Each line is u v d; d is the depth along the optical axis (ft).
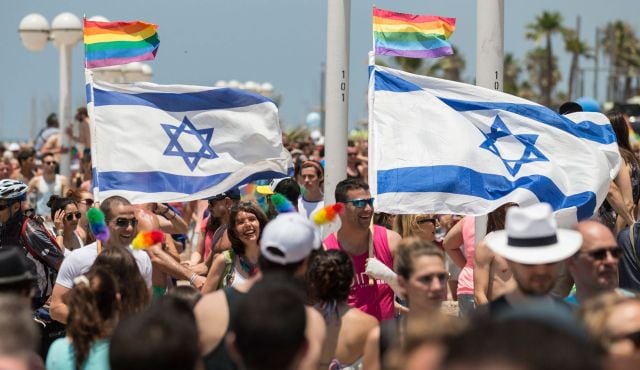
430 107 38.93
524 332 9.29
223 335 23.17
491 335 9.26
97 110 41.55
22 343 18.03
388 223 48.52
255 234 36.58
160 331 16.40
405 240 26.40
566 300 28.07
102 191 41.01
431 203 37.96
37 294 38.83
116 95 41.81
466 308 39.63
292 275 23.72
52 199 49.83
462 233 40.57
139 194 41.16
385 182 38.19
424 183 37.96
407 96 39.11
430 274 25.30
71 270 33.55
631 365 18.93
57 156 100.27
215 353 23.31
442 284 25.45
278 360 17.40
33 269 38.99
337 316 27.84
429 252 25.55
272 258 23.53
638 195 45.93
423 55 40.91
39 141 111.45
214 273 37.35
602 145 42.22
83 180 85.46
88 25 42.11
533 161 38.75
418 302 25.54
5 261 26.48
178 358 16.31
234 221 36.65
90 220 31.45
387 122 38.86
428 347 14.66
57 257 39.63
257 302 17.57
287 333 17.33
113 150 41.39
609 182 39.01
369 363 24.44
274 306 17.51
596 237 25.22
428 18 41.01
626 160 45.85
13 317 18.15
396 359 16.70
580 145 39.04
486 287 32.71
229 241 40.50
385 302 33.86
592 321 19.51
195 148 42.19
